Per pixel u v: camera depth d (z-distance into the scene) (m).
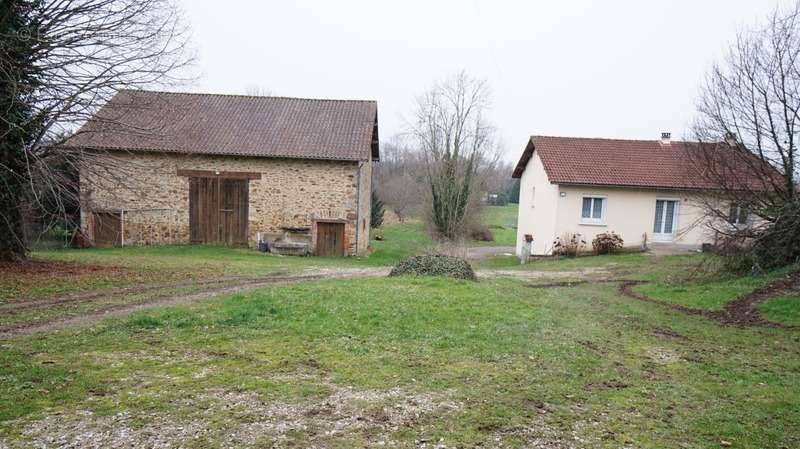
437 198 37.62
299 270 16.19
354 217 23.89
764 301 10.68
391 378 5.88
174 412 4.76
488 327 8.20
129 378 5.57
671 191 24.41
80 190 14.72
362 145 24.08
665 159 25.69
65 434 4.26
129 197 23.41
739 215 14.62
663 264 19.30
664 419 5.07
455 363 6.50
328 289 10.82
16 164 12.58
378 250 28.00
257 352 6.63
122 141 22.69
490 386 5.75
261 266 17.08
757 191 14.07
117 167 13.66
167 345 6.81
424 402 5.23
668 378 6.31
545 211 26.00
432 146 38.94
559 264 21.23
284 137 24.27
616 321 9.53
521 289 12.77
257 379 5.68
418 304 9.44
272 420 4.68
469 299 10.15
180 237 23.77
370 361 6.44
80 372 5.69
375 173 56.97
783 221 13.04
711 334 8.65
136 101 14.33
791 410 5.38
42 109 11.98
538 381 5.97
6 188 12.73
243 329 7.63
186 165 23.52
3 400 4.84
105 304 9.46
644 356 7.23
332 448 4.20
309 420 4.72
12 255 13.69
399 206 54.69
